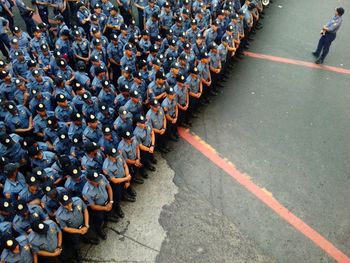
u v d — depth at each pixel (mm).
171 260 6668
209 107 9922
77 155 6730
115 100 7895
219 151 8734
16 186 6109
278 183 8062
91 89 8336
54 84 8273
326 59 11898
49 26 10570
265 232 7160
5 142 6594
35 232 5398
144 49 9398
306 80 11008
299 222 7344
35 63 8133
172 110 8039
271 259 6746
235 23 10258
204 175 8180
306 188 7980
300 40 12672
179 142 8906
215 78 9984
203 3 11250
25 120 7523
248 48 12227
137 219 7273
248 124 9469
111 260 6625
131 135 6762
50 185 5762
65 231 5926
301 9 14375
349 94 10586
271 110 9914
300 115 9805
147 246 6855
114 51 9258
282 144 8961
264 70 11312
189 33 9945
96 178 5887
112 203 6578
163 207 7512
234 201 7684
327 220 7391
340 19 10641
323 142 9070
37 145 6562
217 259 6719
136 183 7918
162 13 10523
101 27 10203
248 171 8305
